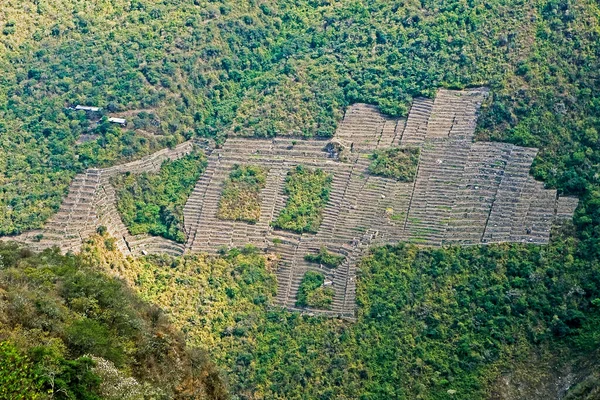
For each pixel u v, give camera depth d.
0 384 56.19
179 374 71.88
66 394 58.41
